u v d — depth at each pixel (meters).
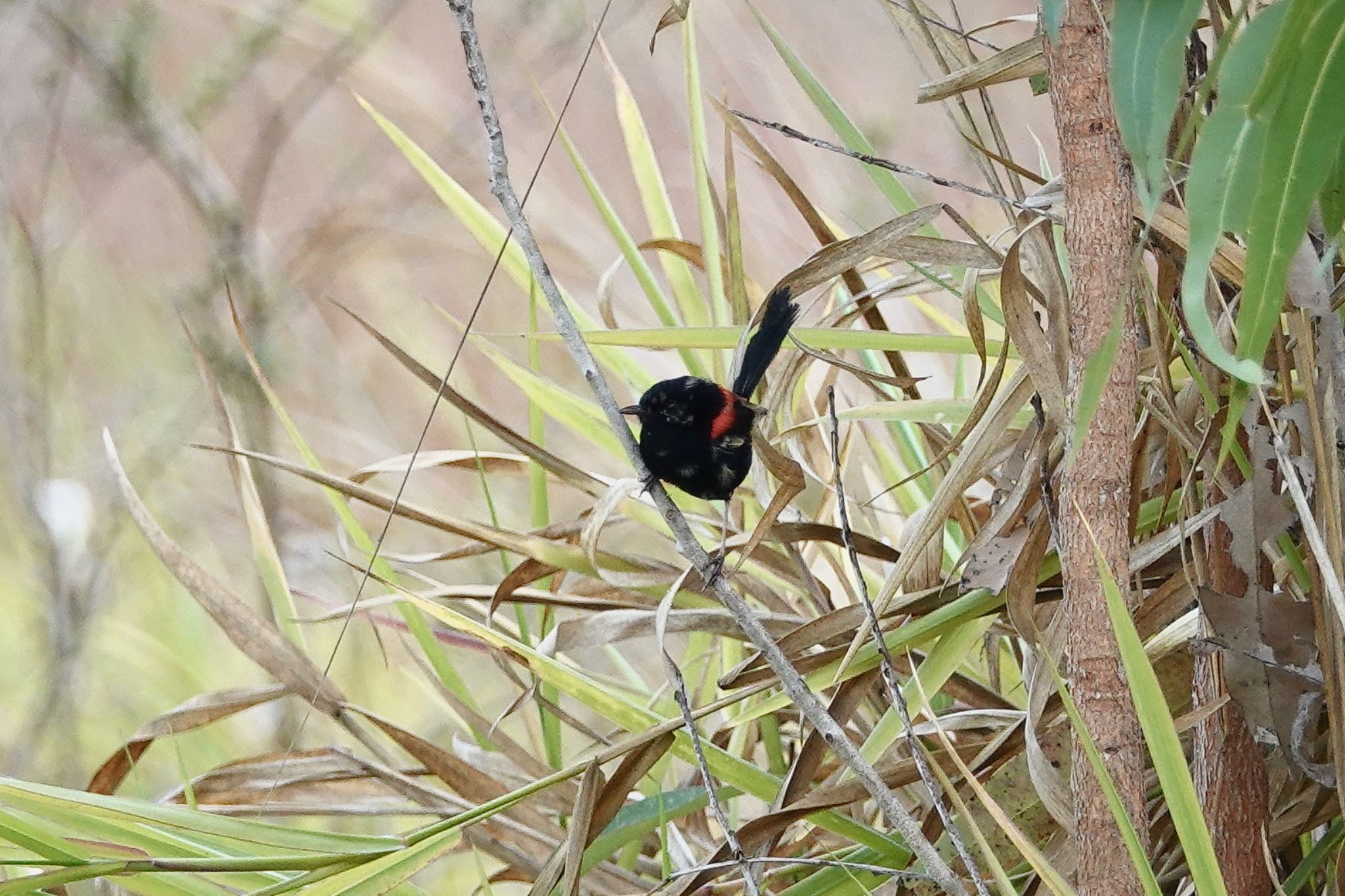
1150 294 9.19
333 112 13.14
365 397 11.69
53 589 9.59
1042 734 9.21
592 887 9.28
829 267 9.21
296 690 9.27
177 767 9.56
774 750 9.33
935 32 9.28
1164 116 9.05
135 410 10.48
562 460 9.30
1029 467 9.19
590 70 13.18
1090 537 9.10
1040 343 9.15
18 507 9.67
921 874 9.16
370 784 9.32
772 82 11.48
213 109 10.78
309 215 12.33
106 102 9.81
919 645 9.23
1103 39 9.11
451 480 11.27
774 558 9.33
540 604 9.30
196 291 9.77
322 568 9.73
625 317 9.75
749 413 9.30
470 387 11.75
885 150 10.06
